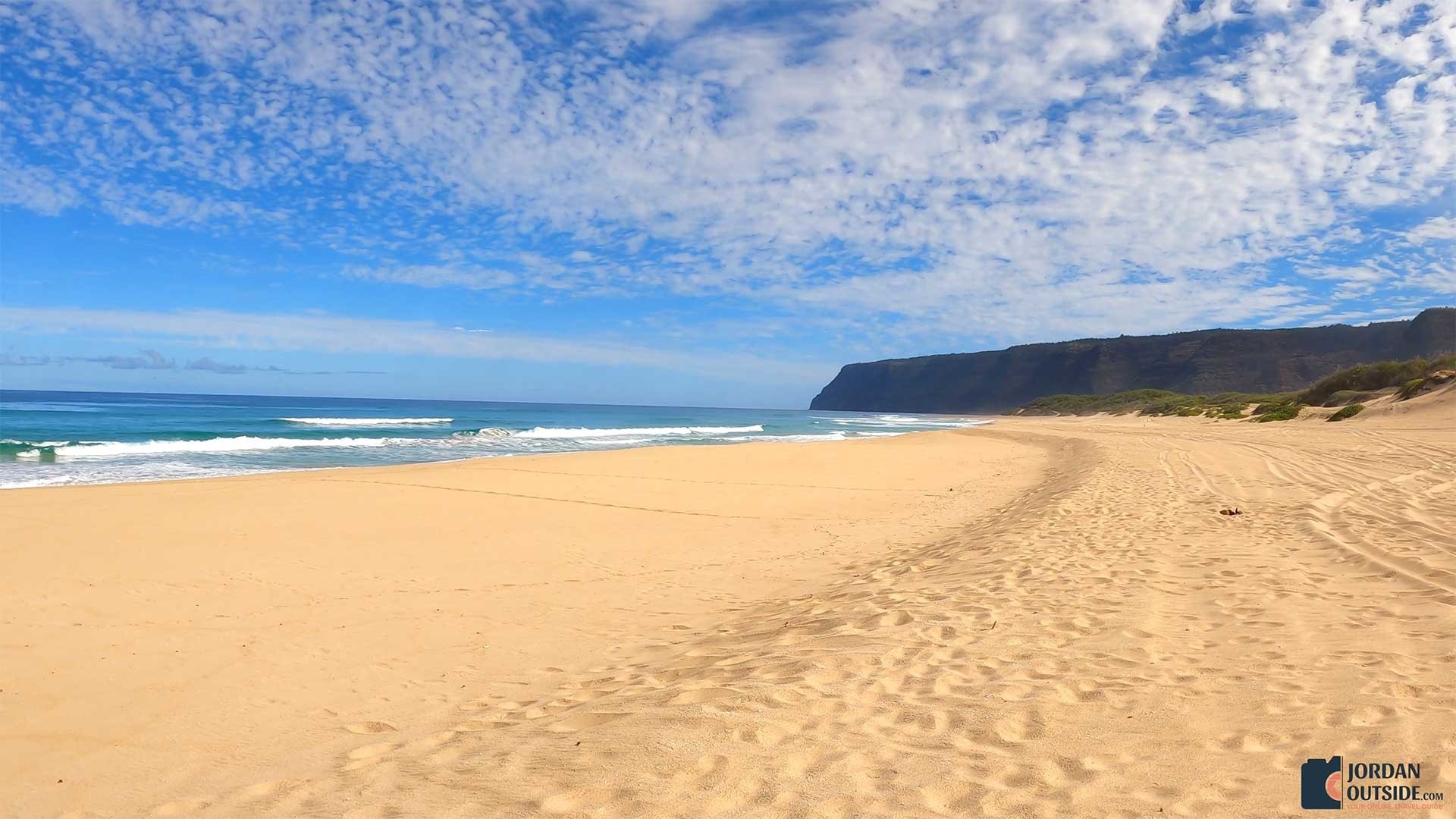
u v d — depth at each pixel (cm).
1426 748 273
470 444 2809
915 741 311
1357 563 592
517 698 436
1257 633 433
